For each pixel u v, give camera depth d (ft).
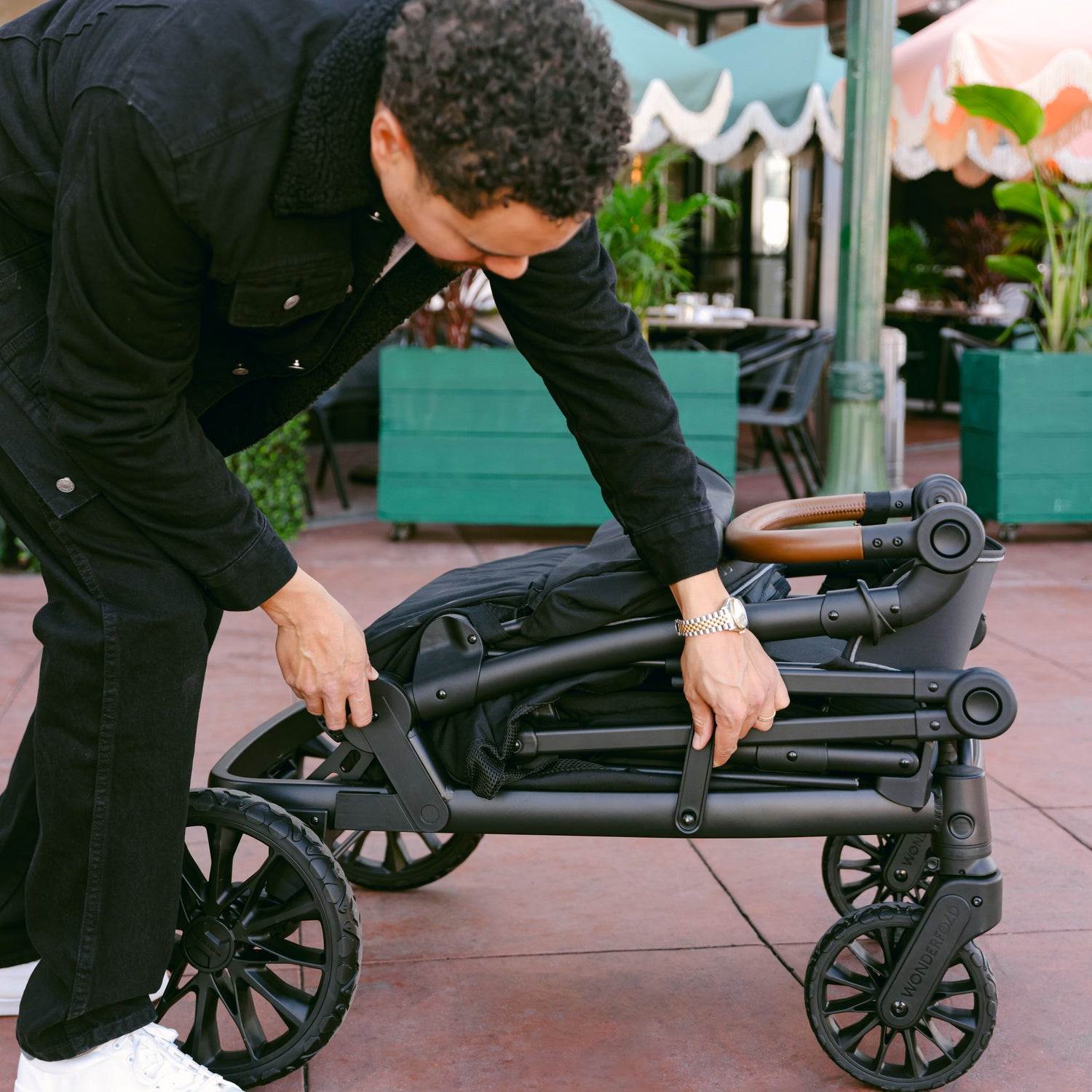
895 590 5.07
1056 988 6.41
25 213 4.51
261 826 5.17
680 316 20.86
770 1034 6.01
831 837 6.66
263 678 11.47
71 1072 4.89
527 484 17.07
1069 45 16.35
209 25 4.01
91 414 4.31
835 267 22.80
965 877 5.26
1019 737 10.16
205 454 4.56
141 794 4.70
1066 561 16.66
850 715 5.22
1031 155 16.89
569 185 3.64
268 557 4.73
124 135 3.93
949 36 17.57
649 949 6.83
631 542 5.20
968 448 18.37
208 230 4.04
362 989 6.40
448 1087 5.58
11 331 4.53
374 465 23.88
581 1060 5.78
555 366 5.05
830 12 19.21
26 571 15.72
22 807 5.46
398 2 4.03
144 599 4.60
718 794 5.28
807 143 21.68
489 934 7.00
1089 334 17.66
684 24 32.07
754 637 5.11
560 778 5.33
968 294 33.24
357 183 4.12
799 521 5.76
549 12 3.62
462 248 4.04
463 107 3.54
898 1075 5.46
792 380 21.01
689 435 16.96
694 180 32.12
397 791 5.36
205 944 5.31
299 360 4.94
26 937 5.67
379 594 14.53
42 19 4.67
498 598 5.43
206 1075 5.06
